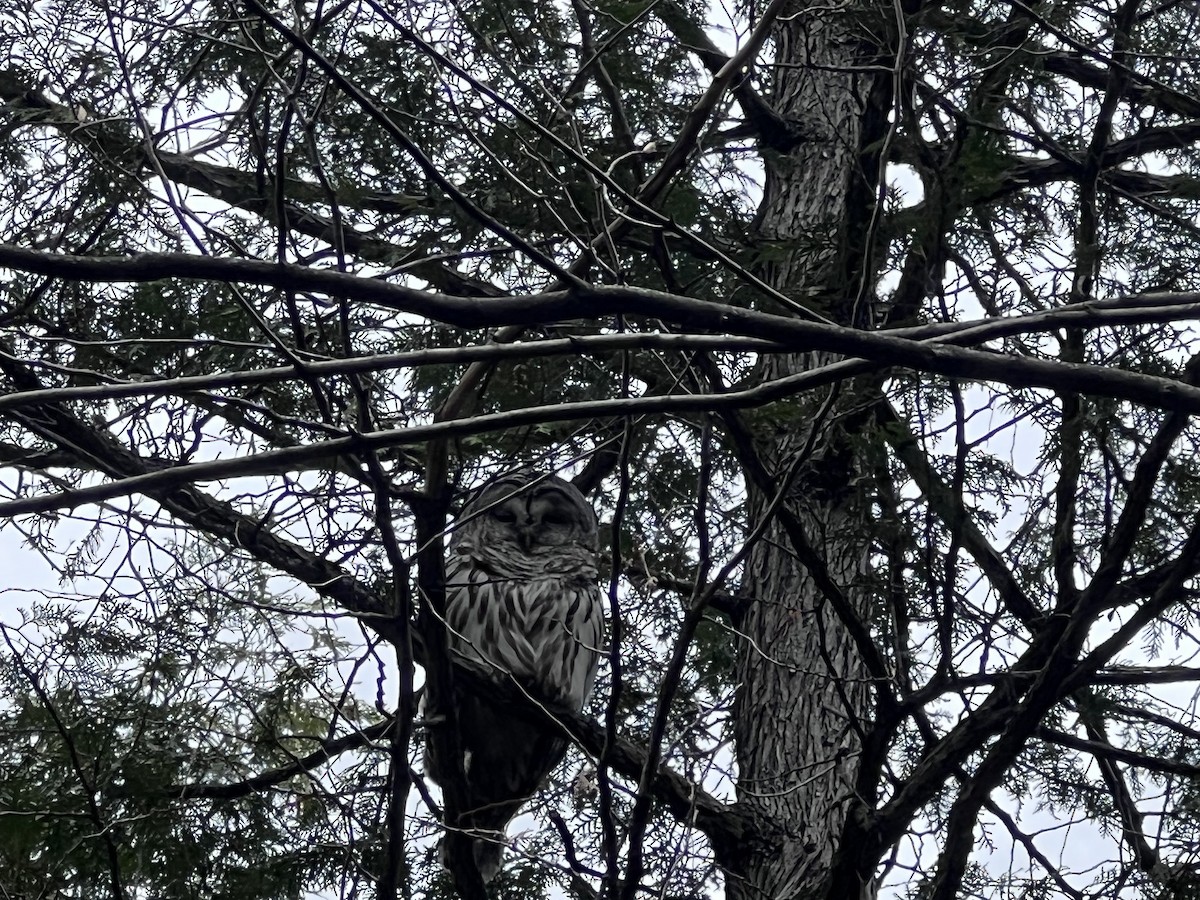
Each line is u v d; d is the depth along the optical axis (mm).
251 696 5441
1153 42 5586
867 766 5074
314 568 5441
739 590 6688
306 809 5562
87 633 5551
